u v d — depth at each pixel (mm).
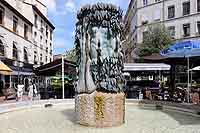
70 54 35938
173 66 15172
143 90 18703
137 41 46750
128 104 13836
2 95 20766
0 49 27625
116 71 8109
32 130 7152
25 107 11953
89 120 7695
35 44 42656
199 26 38219
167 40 37219
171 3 41875
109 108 7648
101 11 8133
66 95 18938
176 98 14531
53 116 9852
